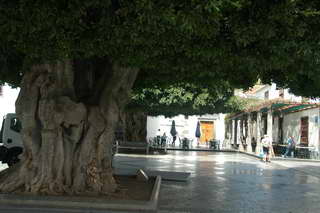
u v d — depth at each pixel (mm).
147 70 11234
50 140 9781
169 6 6250
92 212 8703
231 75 10867
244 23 7020
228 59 7852
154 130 46000
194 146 44219
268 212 9812
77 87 10812
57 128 9797
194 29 6727
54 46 7199
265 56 7762
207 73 9320
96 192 10016
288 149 29125
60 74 9961
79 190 9922
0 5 6492
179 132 46844
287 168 21766
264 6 6879
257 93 45688
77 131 9945
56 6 6531
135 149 30672
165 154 30281
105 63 11062
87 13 7074
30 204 8969
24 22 6648
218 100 28297
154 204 9211
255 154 31000
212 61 8125
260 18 6926
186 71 9172
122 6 6625
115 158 24125
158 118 46156
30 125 10031
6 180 10047
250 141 35031
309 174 19078
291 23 6844
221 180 15555
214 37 7434
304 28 7090
